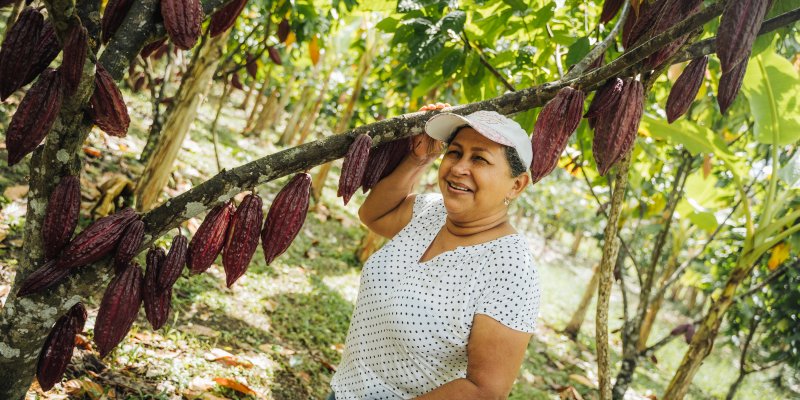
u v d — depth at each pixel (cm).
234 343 351
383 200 187
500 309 149
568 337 767
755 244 315
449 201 158
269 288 459
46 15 135
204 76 421
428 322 157
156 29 127
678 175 421
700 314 1475
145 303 136
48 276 128
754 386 902
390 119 151
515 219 1831
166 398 262
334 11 437
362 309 175
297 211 137
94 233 127
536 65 292
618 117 136
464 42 271
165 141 427
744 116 397
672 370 839
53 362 138
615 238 197
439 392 151
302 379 346
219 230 136
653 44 128
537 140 135
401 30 274
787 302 536
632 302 1441
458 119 150
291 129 1238
